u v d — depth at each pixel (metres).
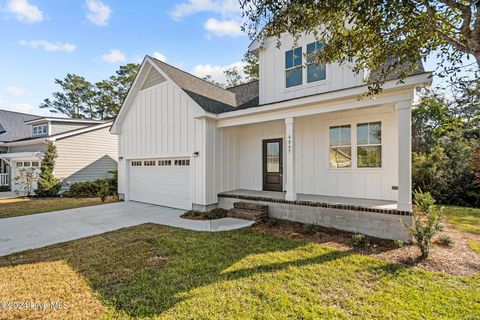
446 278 3.59
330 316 2.75
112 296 3.25
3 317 2.85
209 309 2.92
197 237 5.71
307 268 3.98
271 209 7.46
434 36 3.50
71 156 15.35
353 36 3.82
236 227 6.58
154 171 10.61
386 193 7.06
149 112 10.63
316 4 3.42
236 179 9.81
